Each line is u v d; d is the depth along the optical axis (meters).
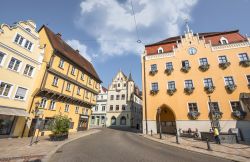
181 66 28.72
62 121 17.45
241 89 23.78
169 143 16.56
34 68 20.30
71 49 33.16
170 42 32.31
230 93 24.12
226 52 26.61
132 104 50.56
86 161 8.49
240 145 15.72
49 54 22.88
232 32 28.12
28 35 19.67
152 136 23.05
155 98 28.50
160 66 30.27
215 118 23.42
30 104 19.31
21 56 18.50
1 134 16.16
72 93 27.28
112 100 51.91
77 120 29.25
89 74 33.41
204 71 26.88
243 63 24.81
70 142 15.85
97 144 14.54
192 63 28.19
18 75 18.02
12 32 17.61
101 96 55.31
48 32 25.97
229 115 23.14
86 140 17.50
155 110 27.83
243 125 21.97
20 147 11.84
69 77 26.42
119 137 20.80
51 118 22.61
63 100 25.39
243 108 22.33
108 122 49.78
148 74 30.67
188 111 25.59
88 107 33.72
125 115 48.69
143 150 12.05
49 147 12.41
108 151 11.30
